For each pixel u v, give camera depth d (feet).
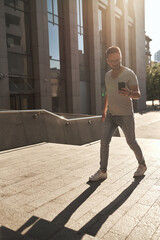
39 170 13.37
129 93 9.95
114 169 13.24
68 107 73.51
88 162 15.17
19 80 58.29
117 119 11.10
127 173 12.38
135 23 123.34
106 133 11.27
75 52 73.72
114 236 6.54
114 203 8.70
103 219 7.51
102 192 9.80
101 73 92.32
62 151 19.26
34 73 61.87
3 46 52.37
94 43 82.84
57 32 69.77
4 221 7.09
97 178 11.22
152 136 41.98
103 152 11.31
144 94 142.00
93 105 84.53
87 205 8.59
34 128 23.95
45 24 63.00
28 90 60.18
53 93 68.18
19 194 9.74
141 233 6.64
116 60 10.37
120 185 10.57
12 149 20.29
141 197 9.16
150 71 168.25
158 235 6.53
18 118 22.39
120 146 21.21
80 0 79.25
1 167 14.17
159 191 9.74
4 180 11.61
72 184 10.87
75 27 73.51
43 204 8.73
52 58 67.72
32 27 60.95
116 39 105.91
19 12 58.29
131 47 123.95
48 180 11.52
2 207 8.16
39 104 61.98
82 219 7.54
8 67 55.31
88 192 9.85
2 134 20.66
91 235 6.62
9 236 6.21
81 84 80.48
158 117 84.48
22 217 7.36
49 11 66.44
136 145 11.36
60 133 27.04
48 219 7.57
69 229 6.68
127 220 7.41
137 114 101.35
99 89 86.17
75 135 28.96
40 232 6.50
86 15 82.17
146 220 7.38
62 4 71.26
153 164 14.14
